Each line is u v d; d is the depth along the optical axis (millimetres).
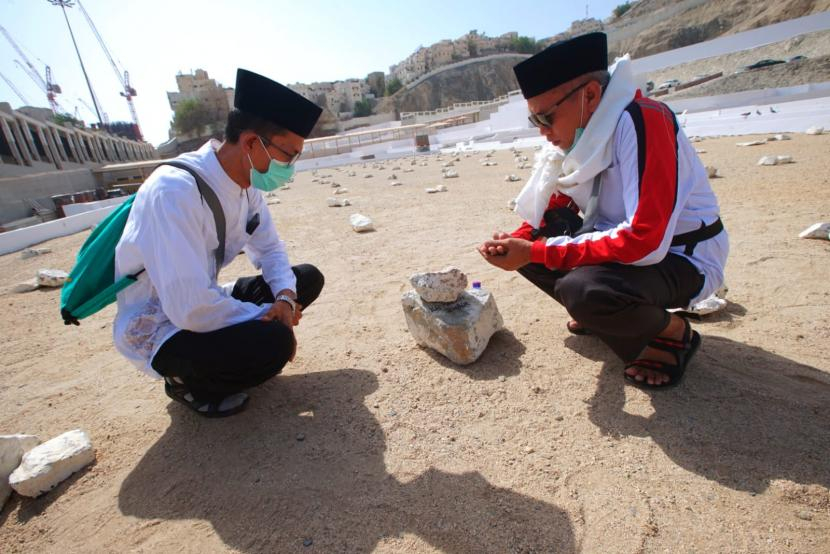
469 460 1814
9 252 9219
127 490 1867
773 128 13312
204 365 2002
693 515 1474
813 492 1495
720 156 9086
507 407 2111
